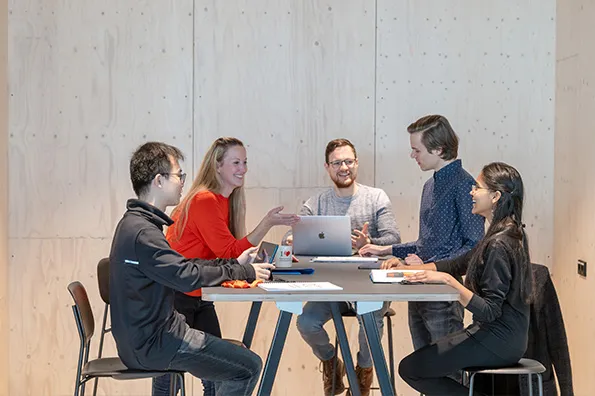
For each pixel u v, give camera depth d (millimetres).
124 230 3203
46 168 5176
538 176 5285
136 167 3330
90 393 5270
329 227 4348
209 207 3906
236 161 4078
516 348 3354
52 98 5160
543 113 5273
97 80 5180
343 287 3109
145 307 3154
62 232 5199
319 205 4945
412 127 4234
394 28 5258
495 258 3326
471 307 3254
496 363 3369
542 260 5320
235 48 5230
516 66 5262
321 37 5246
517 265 3346
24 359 5211
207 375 3271
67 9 5148
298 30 5242
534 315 3729
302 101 5254
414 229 5301
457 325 4078
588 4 4527
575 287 4789
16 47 5125
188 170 5234
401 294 2953
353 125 5270
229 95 5238
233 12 5227
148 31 5195
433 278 3256
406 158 5285
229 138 4164
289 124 5254
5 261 5117
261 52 5238
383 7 5250
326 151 4938
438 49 5258
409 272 3309
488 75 5258
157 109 5211
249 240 4086
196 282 3141
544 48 5262
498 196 3451
